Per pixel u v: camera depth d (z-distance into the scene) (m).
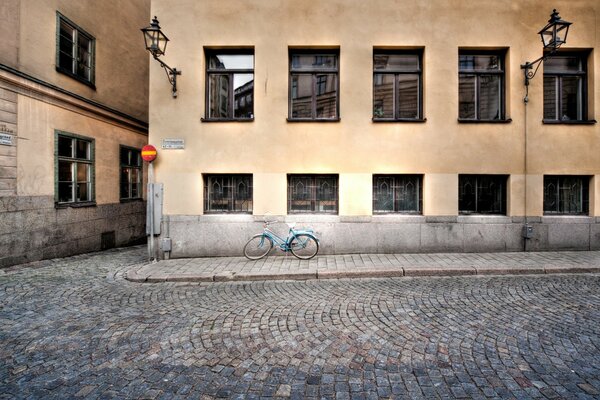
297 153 7.89
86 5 9.48
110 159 10.45
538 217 8.01
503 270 6.45
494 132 7.98
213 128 7.89
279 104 7.90
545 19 8.04
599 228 8.05
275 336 3.68
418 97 8.23
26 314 4.35
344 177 7.89
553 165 8.02
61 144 8.62
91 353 3.31
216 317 4.25
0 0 7.04
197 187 7.88
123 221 11.07
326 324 3.99
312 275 6.30
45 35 8.07
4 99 7.06
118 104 10.91
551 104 8.33
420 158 7.93
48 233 8.12
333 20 7.91
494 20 7.99
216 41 7.89
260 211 7.89
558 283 5.70
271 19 7.89
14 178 7.29
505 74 8.18
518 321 4.02
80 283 5.91
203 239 7.85
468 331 3.75
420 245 7.92
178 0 7.87
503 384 2.73
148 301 4.91
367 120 7.92
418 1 7.96
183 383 2.80
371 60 7.95
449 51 7.96
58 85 8.48
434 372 2.93
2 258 7.04
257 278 6.24
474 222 7.95
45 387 2.74
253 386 2.75
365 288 5.54
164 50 7.17
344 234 7.88
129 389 2.71
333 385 2.76
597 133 8.07
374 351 3.32
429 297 4.98
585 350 3.28
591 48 8.10
